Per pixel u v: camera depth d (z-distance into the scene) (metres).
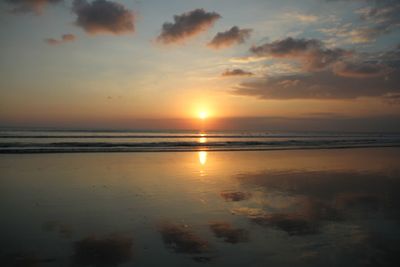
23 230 6.57
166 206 8.74
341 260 5.33
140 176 13.52
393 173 15.83
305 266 5.09
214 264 5.12
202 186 11.66
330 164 18.83
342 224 7.30
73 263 5.02
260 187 11.63
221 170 15.75
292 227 7.04
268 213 8.18
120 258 5.26
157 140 45.84
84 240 6.07
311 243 6.09
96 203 8.95
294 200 9.64
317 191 11.04
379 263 5.25
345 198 10.01
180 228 6.89
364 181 13.26
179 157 21.55
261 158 21.78
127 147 29.22
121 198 9.58
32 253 5.38
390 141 53.84
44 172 14.00
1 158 18.53
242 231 6.74
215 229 6.86
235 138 62.34
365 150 30.80
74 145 29.78
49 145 28.94
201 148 30.08
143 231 6.66
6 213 7.80
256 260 5.29
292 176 14.23
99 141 39.34
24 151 22.58
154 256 5.38
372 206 9.03
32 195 9.76
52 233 6.44
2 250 5.47
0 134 54.41
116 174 13.90
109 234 6.44
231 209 8.54
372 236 6.52
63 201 9.12
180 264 5.09
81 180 12.37
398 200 9.90
